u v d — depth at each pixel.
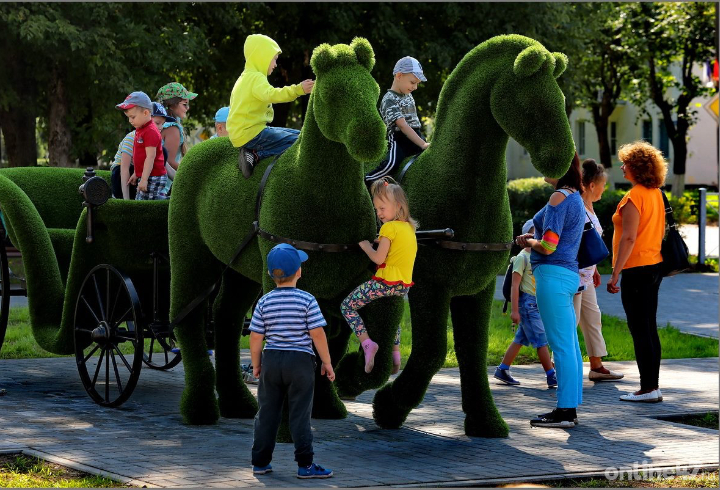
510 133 6.39
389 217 6.50
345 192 6.47
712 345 12.23
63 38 18.98
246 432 7.17
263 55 7.11
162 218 8.15
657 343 8.62
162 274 8.39
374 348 6.48
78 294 8.42
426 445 6.76
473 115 6.58
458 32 23.47
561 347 7.40
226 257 7.22
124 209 8.05
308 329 5.83
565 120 6.27
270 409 5.83
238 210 7.01
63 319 8.53
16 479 5.67
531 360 11.12
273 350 5.80
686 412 8.12
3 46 20.61
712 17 32.19
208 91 26.33
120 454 6.33
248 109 6.99
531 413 8.05
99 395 8.39
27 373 9.92
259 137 7.03
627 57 35.66
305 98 24.89
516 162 50.50
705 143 46.19
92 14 19.42
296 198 6.52
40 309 8.72
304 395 5.78
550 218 7.23
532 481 5.84
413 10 23.77
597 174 8.98
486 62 6.61
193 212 7.59
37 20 18.42
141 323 7.80
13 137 23.70
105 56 19.53
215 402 7.55
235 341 7.87
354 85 6.03
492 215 6.71
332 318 7.48
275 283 6.60
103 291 8.43
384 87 24.25
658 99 36.94
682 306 16.06
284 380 5.78
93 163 25.05
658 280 8.63
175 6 21.23
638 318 8.60
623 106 49.09
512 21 23.55
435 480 5.77
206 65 23.17
